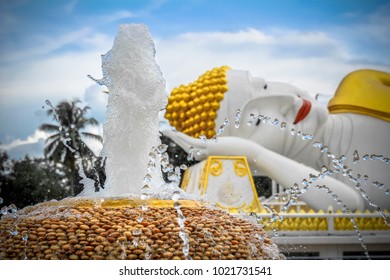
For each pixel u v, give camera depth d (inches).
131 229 134.9
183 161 790.5
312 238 383.6
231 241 143.4
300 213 391.9
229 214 156.9
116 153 168.6
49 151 933.2
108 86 173.0
